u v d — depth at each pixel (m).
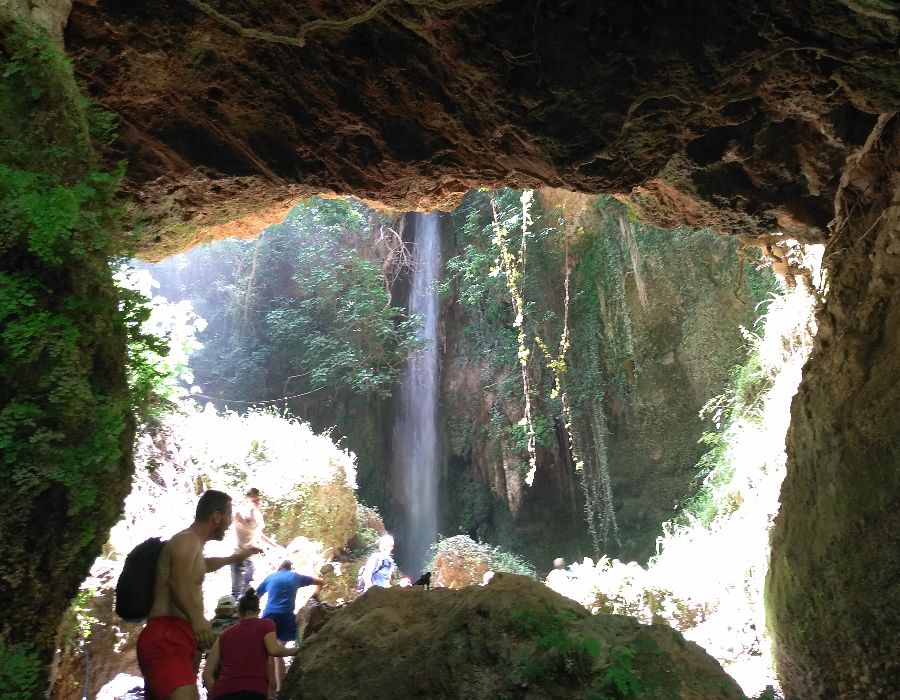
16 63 2.84
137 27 5.29
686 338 16.14
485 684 2.83
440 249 20.41
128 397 3.05
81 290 2.75
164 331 10.25
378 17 5.23
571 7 4.71
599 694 2.69
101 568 7.01
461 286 19.09
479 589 3.35
